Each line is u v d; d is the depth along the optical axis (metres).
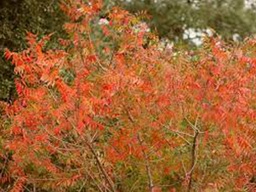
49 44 14.41
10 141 7.49
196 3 22.48
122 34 7.34
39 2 14.91
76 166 7.50
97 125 6.47
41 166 7.32
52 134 6.57
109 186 7.42
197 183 7.07
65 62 7.00
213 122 6.31
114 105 6.43
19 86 6.58
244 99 6.19
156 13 22.02
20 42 14.47
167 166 7.18
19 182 7.43
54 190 7.88
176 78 6.45
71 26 7.93
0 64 13.80
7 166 8.20
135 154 6.86
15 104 6.91
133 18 7.40
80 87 6.15
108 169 7.33
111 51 8.11
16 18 14.59
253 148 6.59
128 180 7.53
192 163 6.89
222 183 6.93
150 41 7.45
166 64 6.68
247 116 6.21
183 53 7.39
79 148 6.91
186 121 6.83
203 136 6.69
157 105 6.49
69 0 8.95
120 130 6.79
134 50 7.08
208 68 6.33
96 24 12.79
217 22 22.14
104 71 6.98
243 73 6.32
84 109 6.07
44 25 14.98
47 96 6.48
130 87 6.30
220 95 6.18
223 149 6.77
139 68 6.61
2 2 14.41
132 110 6.54
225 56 6.32
